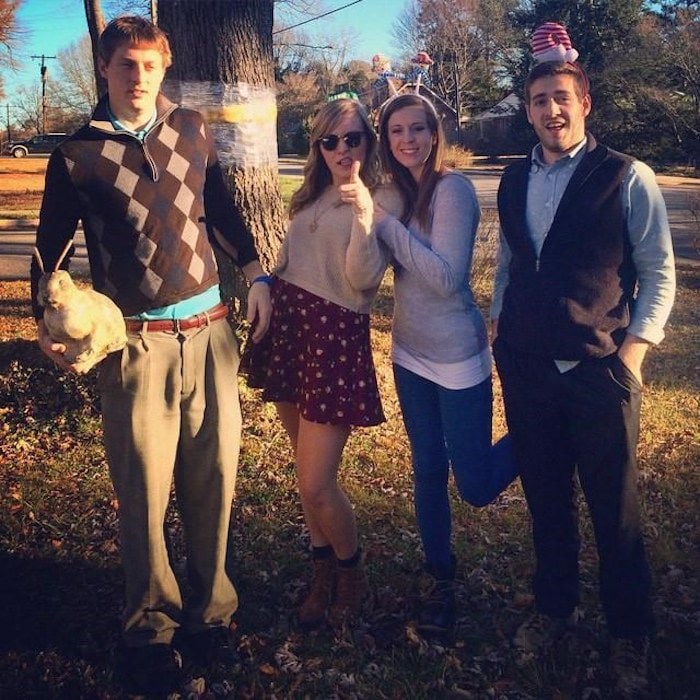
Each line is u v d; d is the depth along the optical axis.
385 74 3.57
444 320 3.01
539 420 2.89
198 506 2.91
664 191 26.64
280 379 3.03
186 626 3.01
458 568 3.68
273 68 6.06
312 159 2.99
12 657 3.04
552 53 2.70
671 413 5.99
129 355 2.67
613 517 2.83
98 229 2.64
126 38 2.53
